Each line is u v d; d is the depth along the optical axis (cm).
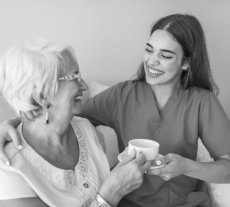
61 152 118
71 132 127
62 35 204
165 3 212
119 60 215
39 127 113
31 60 104
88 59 212
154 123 147
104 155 128
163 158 122
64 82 110
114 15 208
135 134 149
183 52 139
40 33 200
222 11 217
